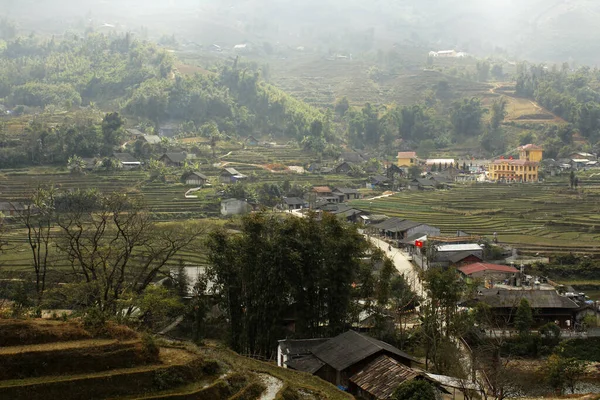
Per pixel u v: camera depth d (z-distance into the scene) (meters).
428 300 60.94
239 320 55.44
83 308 53.09
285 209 136.88
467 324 58.78
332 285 55.31
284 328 56.72
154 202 126.25
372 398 41.47
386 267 62.53
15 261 78.81
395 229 109.38
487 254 91.69
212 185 142.75
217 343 55.59
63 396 28.12
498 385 48.94
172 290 62.78
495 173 180.75
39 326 32.06
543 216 119.44
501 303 68.88
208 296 57.97
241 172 163.62
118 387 29.50
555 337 64.44
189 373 32.44
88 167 145.50
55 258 78.75
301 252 54.47
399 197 148.88
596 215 118.62
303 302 55.50
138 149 162.25
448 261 89.31
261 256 54.00
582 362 59.28
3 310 41.16
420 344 58.31
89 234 72.12
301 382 37.69
